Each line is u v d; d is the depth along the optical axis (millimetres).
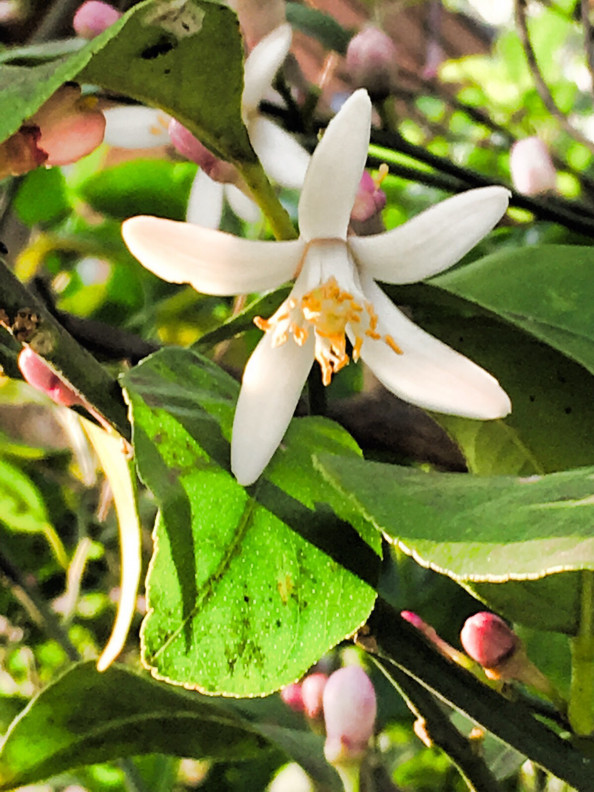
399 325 115
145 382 107
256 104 131
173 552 96
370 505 91
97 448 122
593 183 245
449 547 86
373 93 182
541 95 234
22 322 98
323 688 189
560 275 146
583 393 142
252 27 136
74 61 84
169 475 100
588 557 79
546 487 92
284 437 117
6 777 152
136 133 144
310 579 102
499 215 113
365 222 154
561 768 121
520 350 143
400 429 196
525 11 232
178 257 107
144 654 92
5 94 82
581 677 134
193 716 163
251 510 103
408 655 118
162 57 100
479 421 150
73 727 154
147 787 248
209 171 130
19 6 200
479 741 136
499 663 141
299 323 113
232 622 97
